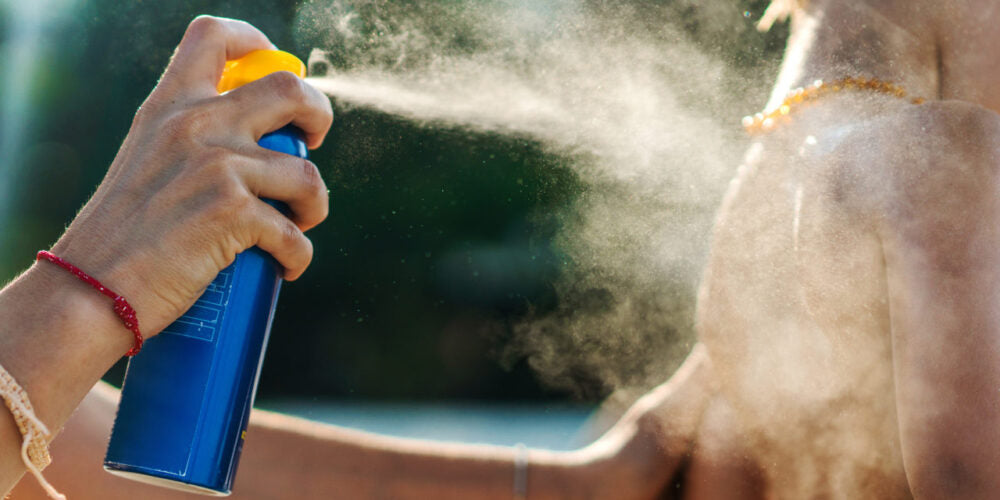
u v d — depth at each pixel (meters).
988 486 0.95
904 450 1.04
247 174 1.00
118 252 0.95
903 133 1.11
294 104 1.05
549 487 1.56
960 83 1.19
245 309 1.03
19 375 0.87
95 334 0.92
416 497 1.51
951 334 0.99
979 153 1.04
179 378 1.01
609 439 1.67
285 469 1.49
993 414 0.96
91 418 1.38
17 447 0.89
